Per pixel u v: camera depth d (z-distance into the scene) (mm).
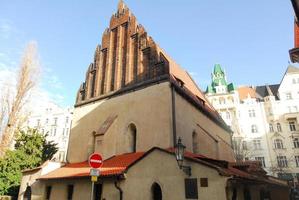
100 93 23922
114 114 21391
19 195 20781
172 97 18641
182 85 21703
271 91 63500
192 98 22234
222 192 11047
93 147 21859
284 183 23578
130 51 23078
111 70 24078
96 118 22719
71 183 17344
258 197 16094
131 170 14391
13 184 23141
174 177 12688
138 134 19172
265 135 56406
